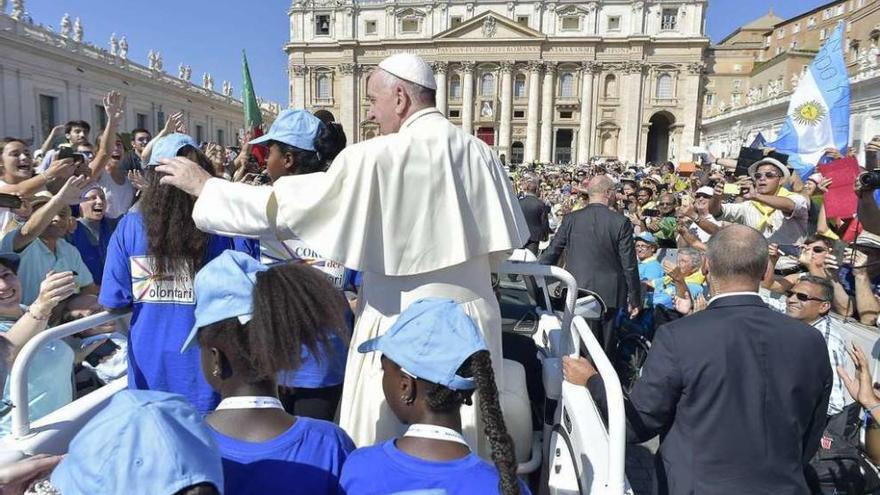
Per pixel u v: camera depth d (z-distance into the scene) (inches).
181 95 1935.3
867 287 174.6
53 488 44.6
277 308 63.8
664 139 2664.9
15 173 192.1
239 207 80.8
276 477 61.0
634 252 211.2
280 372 65.9
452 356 58.7
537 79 2491.4
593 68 2472.9
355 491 61.0
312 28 2706.7
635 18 2437.3
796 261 204.7
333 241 77.9
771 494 84.0
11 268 119.6
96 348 135.7
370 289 87.0
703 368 86.4
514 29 2460.6
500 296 160.1
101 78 1549.0
